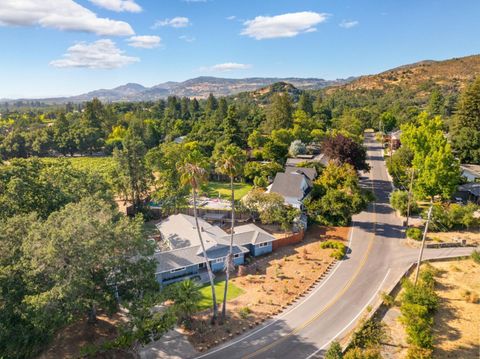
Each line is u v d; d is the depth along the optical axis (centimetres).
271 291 4075
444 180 5794
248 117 14325
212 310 3725
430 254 4922
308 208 6053
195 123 14438
